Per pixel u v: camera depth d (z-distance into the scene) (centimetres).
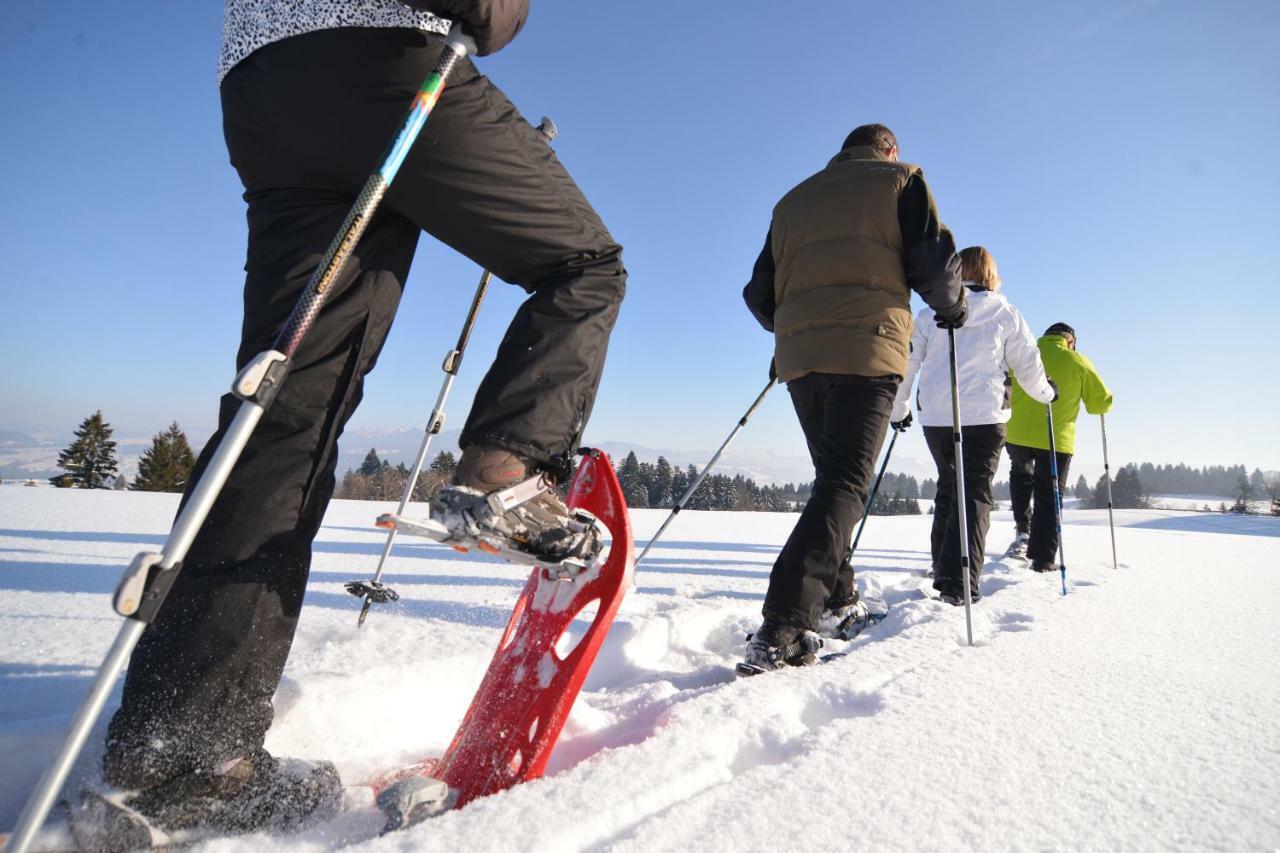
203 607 112
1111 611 296
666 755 132
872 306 238
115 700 162
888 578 436
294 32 116
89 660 192
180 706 107
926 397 396
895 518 1360
